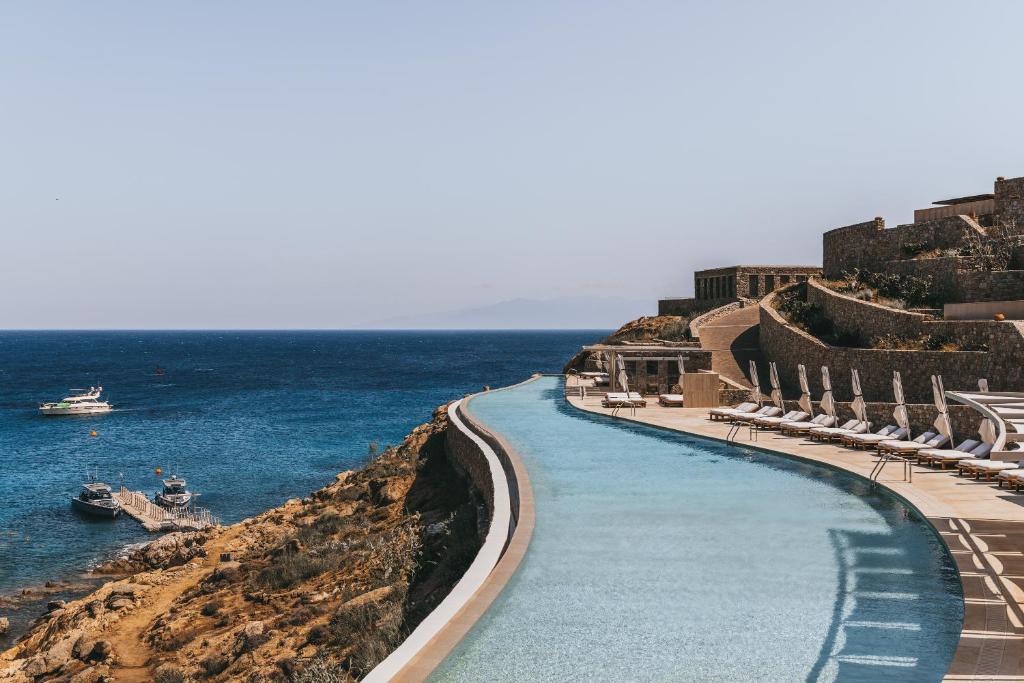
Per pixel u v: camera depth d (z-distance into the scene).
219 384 147.62
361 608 18.25
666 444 26.69
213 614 22.41
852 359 35.59
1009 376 28.62
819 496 19.08
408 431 81.50
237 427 87.12
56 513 49.94
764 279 60.94
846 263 48.22
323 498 35.06
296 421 91.31
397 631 16.00
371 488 32.44
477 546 18.95
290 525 31.53
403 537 23.92
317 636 17.92
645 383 42.03
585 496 19.14
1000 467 19.16
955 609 11.76
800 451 24.09
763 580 13.17
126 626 23.73
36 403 118.88
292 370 188.12
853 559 14.20
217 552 30.88
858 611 11.77
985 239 40.12
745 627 11.30
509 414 34.44
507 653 10.58
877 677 9.65
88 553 41.00
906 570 13.53
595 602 12.30
